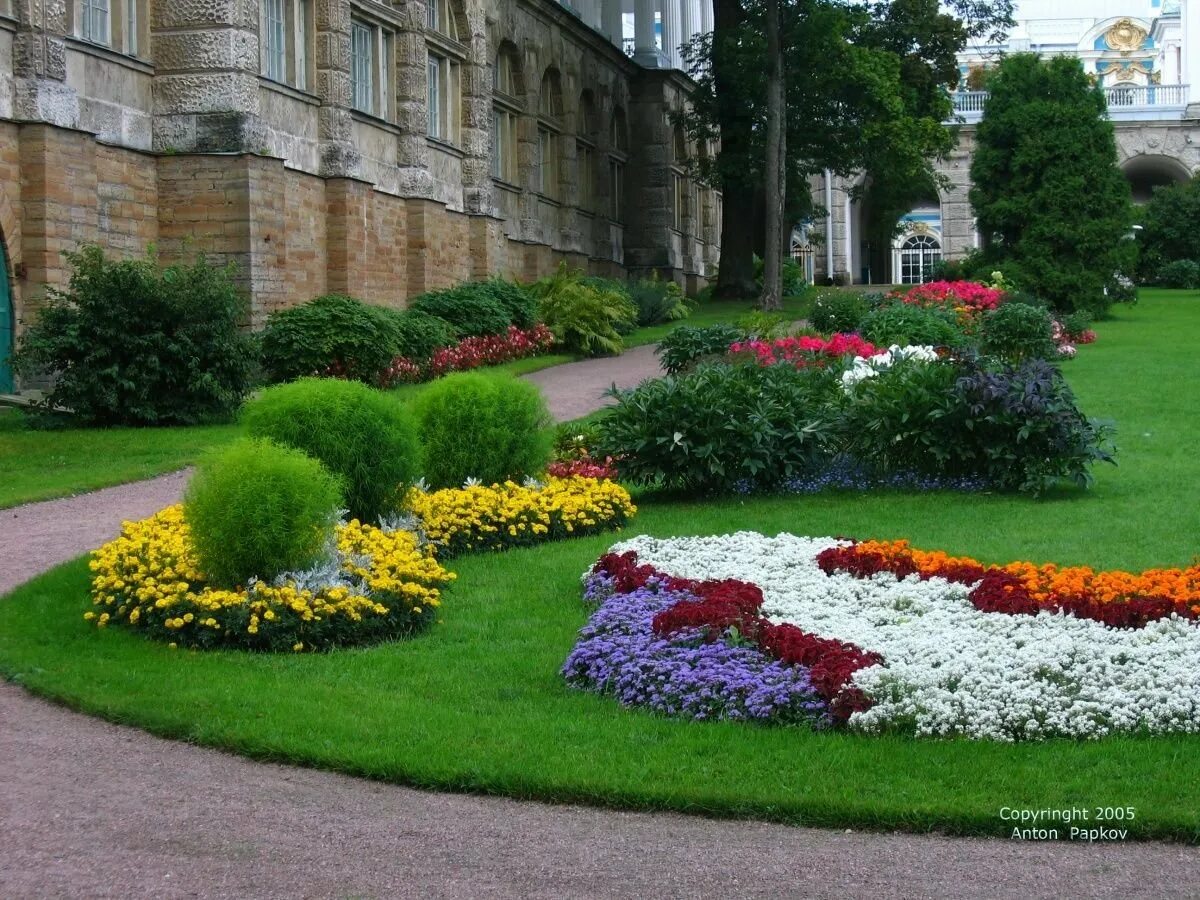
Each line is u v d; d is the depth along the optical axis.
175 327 20.38
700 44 50.19
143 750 7.44
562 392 25.05
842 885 5.75
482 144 35.44
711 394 15.20
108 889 5.64
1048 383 15.06
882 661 8.20
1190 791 6.64
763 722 7.80
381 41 30.97
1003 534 12.91
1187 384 23.55
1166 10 96.38
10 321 20.67
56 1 20.80
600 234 46.72
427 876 5.82
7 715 8.02
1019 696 7.64
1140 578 9.80
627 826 6.43
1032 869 5.92
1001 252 40.56
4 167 20.23
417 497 12.62
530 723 7.80
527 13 39.69
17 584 11.02
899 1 49.06
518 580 11.45
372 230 30.16
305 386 12.07
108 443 18.53
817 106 44.69
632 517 14.16
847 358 18.44
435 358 26.97
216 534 9.70
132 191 23.33
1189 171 69.50
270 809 6.58
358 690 8.45
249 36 24.16
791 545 11.86
